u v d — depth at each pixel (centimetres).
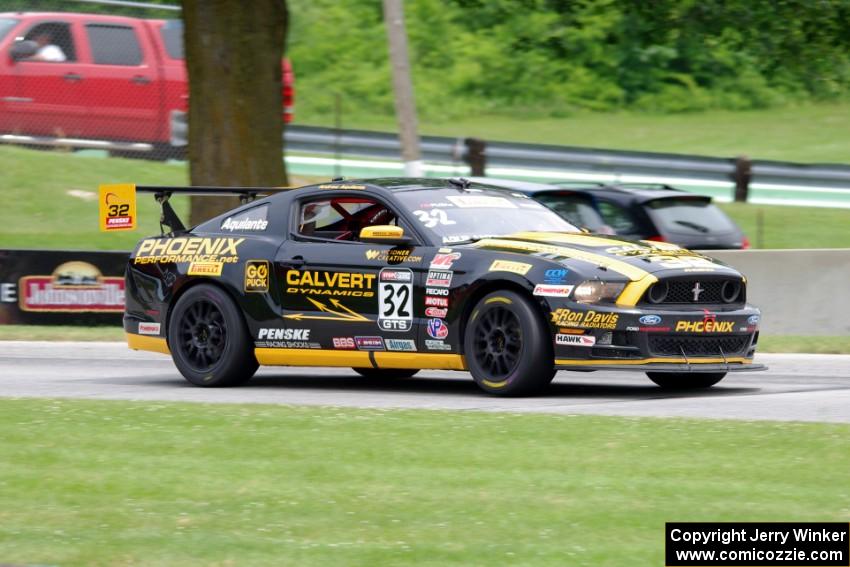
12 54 6681
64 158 7138
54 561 1628
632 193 4747
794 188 7700
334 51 12325
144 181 7000
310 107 11706
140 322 3450
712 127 11312
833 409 2703
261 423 2523
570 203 4691
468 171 7581
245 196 3634
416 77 12069
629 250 3005
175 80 6950
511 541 1678
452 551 1638
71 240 6184
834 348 4119
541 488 1953
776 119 11656
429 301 3005
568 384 3294
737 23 6812
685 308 2905
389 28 5350
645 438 2311
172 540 1705
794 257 4469
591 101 12056
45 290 4847
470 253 2980
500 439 2323
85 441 2369
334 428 2458
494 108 11869
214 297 3284
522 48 7825
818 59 6956
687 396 2991
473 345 2950
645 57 12262
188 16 5031
